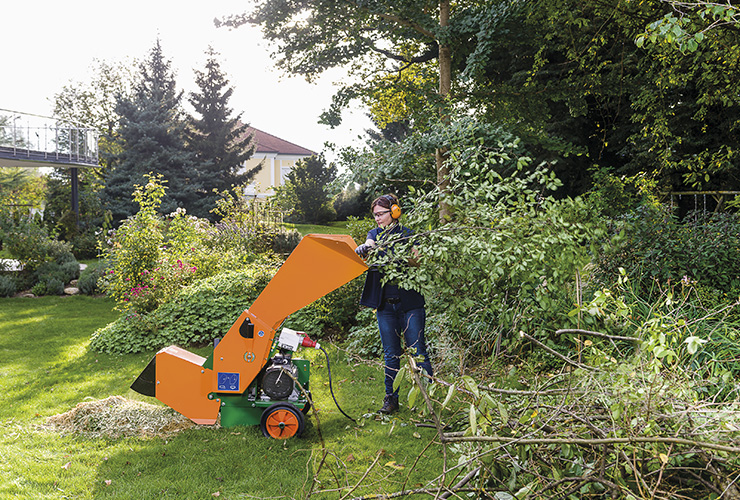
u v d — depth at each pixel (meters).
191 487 3.06
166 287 8.43
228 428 3.92
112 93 38.28
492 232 3.30
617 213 7.39
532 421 2.23
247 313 3.80
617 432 2.06
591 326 3.35
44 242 13.98
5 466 3.34
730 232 5.95
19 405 4.66
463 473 2.80
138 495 2.97
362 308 7.27
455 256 3.56
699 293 4.86
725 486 1.91
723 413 1.96
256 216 14.28
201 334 7.25
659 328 2.07
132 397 4.89
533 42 7.57
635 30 6.24
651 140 7.97
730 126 8.54
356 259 3.49
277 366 3.83
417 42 8.77
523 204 3.36
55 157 18.97
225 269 9.84
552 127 10.36
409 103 7.55
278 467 3.30
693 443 1.75
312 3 7.08
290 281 3.69
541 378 3.22
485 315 4.27
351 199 32.53
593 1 6.26
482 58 6.68
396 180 6.42
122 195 25.66
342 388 4.97
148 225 9.25
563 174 10.90
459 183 3.69
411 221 3.85
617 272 5.28
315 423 4.05
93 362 6.32
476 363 4.26
